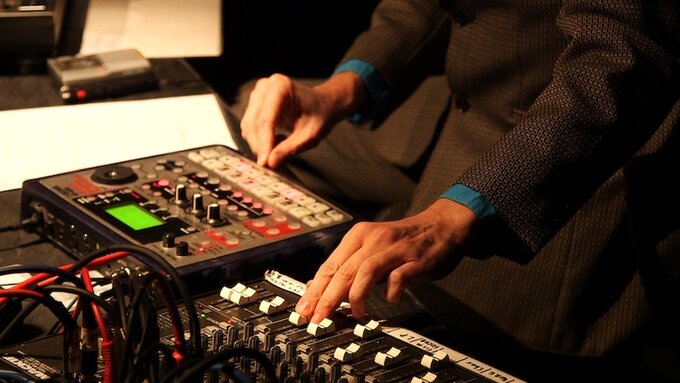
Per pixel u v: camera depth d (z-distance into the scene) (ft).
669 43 3.76
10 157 4.64
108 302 2.62
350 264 3.25
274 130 4.80
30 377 2.70
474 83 4.85
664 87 3.67
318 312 3.11
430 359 2.86
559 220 3.63
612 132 3.61
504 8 4.50
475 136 4.91
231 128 5.28
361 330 3.03
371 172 5.99
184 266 3.38
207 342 2.88
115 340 2.60
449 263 3.49
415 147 5.93
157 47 6.33
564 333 4.62
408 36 5.54
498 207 3.53
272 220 3.85
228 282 3.48
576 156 3.59
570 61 3.79
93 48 6.14
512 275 4.71
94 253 2.81
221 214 3.85
